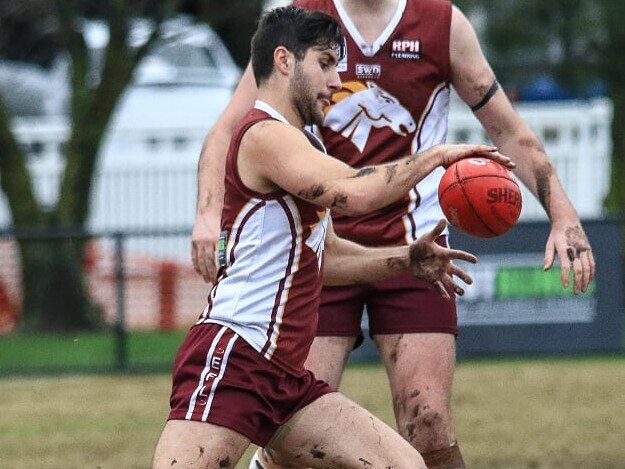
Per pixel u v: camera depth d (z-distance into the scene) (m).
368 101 20.48
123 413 35.38
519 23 55.12
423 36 20.55
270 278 16.67
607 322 43.09
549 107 67.00
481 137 61.91
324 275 18.39
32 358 45.19
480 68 20.81
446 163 16.05
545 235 42.78
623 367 41.72
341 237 20.55
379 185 15.99
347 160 20.61
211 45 71.19
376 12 20.56
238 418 16.30
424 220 20.59
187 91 68.38
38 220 55.22
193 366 16.59
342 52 18.02
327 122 20.53
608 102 61.59
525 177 20.69
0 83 72.38
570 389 37.69
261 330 16.59
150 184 60.75
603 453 29.03
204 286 47.91
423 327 20.08
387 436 16.72
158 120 65.88
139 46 54.78
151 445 30.73
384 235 20.47
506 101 20.91
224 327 16.61
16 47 73.50
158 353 45.75
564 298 43.03
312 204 16.73
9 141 55.06
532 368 41.81
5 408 36.59
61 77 74.12
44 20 64.88
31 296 48.19
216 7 55.62
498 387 38.16
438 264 17.91
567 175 61.62
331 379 20.36
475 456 28.84
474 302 43.12
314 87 16.83
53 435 32.16
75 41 55.16
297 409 16.75
